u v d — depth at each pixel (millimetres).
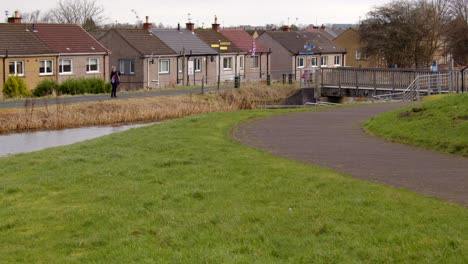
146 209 9492
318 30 95062
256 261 6961
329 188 10023
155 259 7305
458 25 80812
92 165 13289
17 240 8492
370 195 9422
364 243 7238
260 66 69688
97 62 53875
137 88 55250
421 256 6711
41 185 11617
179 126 19766
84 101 36219
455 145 13531
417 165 12031
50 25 54562
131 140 16891
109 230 8609
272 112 24781
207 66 62031
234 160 12945
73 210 9680
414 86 37875
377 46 78000
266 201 9508
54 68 50031
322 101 45438
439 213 8227
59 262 7555
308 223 8164
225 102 41375
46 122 31391
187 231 8242
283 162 12586
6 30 50219
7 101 35938
